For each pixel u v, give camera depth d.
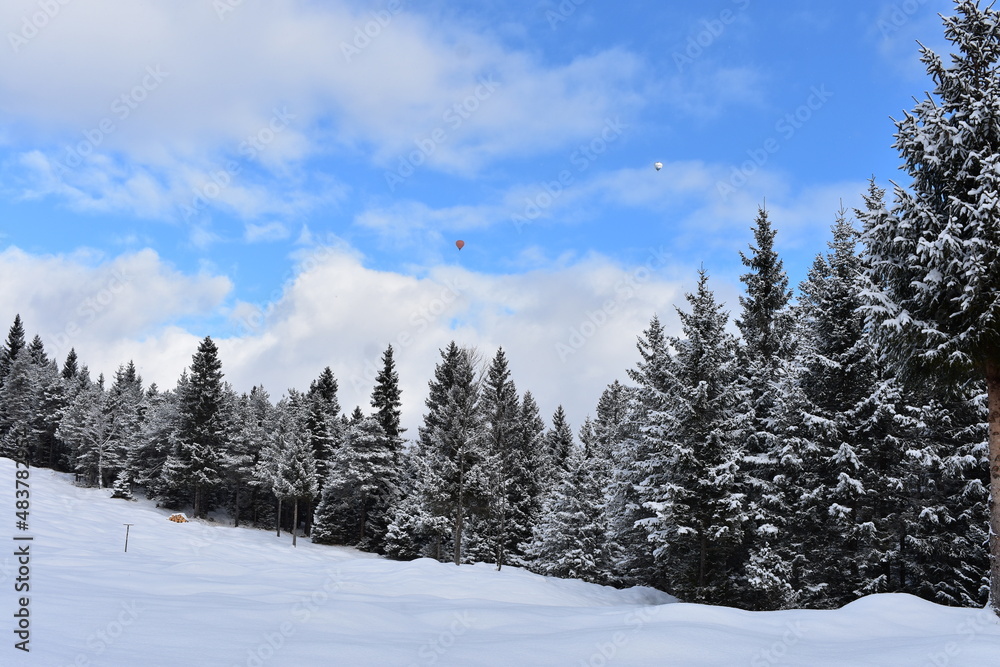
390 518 54.78
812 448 21.59
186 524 53.72
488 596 18.39
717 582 24.08
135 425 76.81
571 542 33.22
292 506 69.25
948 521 20.70
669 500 23.17
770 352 27.11
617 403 56.75
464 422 43.03
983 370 14.91
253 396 89.62
